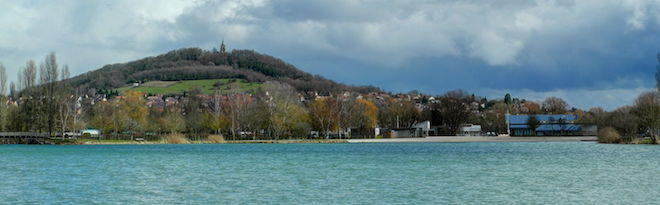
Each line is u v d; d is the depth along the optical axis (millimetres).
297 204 34656
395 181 46188
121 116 146750
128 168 58719
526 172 53688
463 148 107625
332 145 128125
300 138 157000
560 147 107375
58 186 43125
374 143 144000
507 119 186875
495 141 154500
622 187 42031
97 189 41469
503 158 73562
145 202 35531
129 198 37125
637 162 64688
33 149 100312
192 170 56531
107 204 34781
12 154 83438
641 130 130625
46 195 38375
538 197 37125
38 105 127375
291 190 40750
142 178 48812
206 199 36688
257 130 167000
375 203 34906
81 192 39875
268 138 157000
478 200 35938
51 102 126812
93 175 51312
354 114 177250
